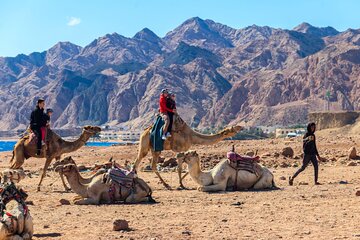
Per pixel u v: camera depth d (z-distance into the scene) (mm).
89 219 12336
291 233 10375
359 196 14906
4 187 9789
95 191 14781
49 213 13219
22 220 9719
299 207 13344
